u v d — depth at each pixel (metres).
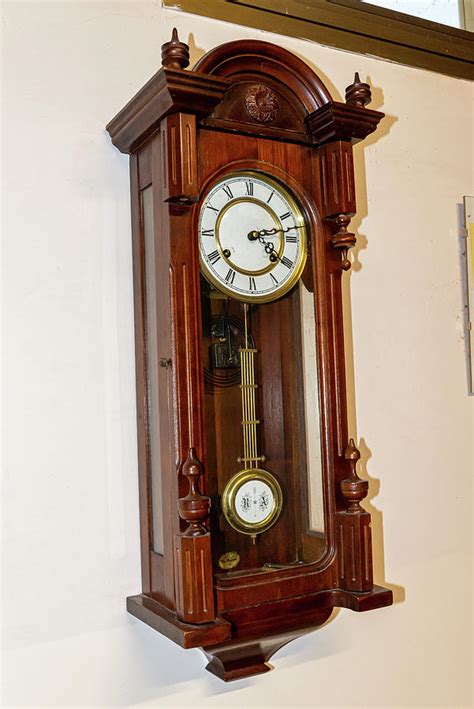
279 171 1.03
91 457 1.03
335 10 1.32
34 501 0.99
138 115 0.97
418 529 1.35
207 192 0.98
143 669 1.05
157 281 0.97
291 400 1.04
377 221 1.34
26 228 1.01
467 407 1.43
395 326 1.34
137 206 1.05
